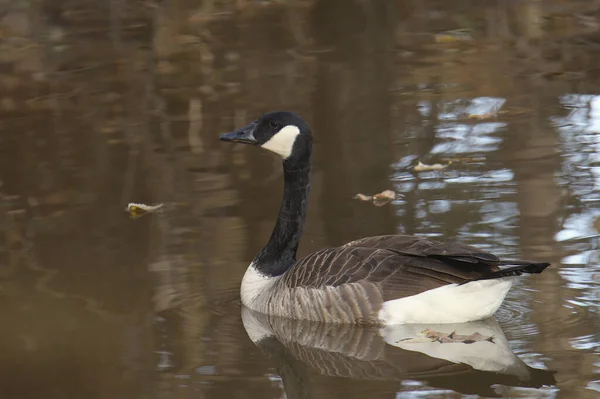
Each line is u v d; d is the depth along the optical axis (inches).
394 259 397.1
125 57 882.1
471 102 723.4
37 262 480.7
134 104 753.0
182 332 401.4
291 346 383.9
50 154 648.4
